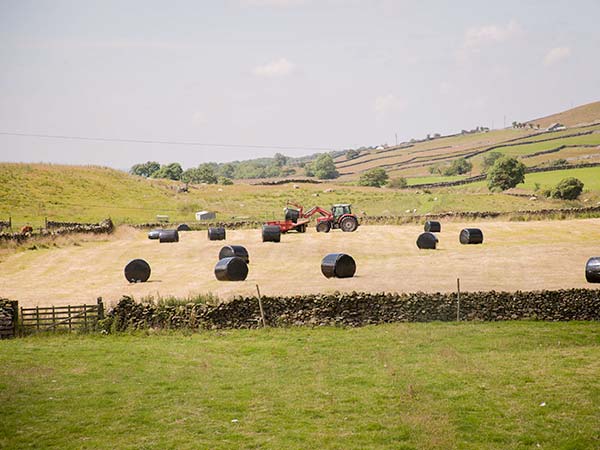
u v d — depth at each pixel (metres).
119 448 15.18
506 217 72.75
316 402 18.20
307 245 54.50
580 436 15.23
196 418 17.11
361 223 73.62
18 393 19.33
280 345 25.19
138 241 59.59
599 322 28.92
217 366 22.38
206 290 34.38
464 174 196.38
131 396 19.02
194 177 185.38
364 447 14.98
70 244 56.44
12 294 34.69
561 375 19.97
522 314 29.42
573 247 50.09
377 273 39.88
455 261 44.75
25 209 80.62
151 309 28.12
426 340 25.56
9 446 15.35
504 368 21.06
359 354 23.69
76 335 27.12
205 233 65.56
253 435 15.88
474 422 16.31
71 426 16.59
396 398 18.31
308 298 28.64
